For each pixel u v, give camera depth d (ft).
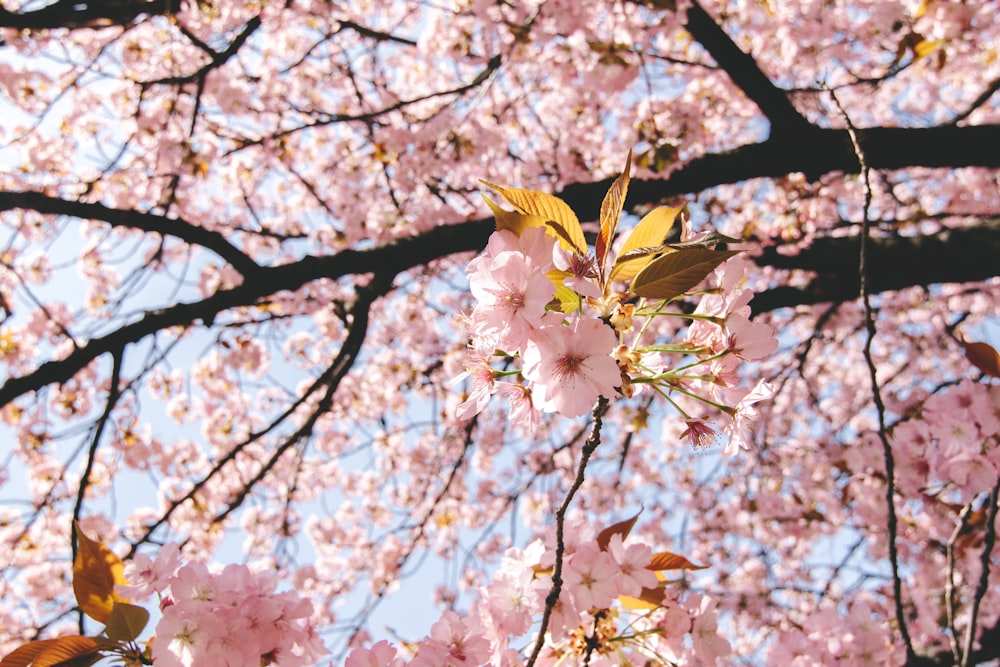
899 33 15.97
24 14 15.53
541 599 5.47
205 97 20.25
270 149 19.67
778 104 16.17
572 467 24.49
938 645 16.15
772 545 22.88
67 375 14.98
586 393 4.21
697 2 15.88
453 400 22.59
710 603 6.21
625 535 5.76
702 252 4.31
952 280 15.33
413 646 8.19
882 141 15.80
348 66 21.77
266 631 5.41
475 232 16.93
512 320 4.17
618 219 4.45
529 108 23.26
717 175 16.61
